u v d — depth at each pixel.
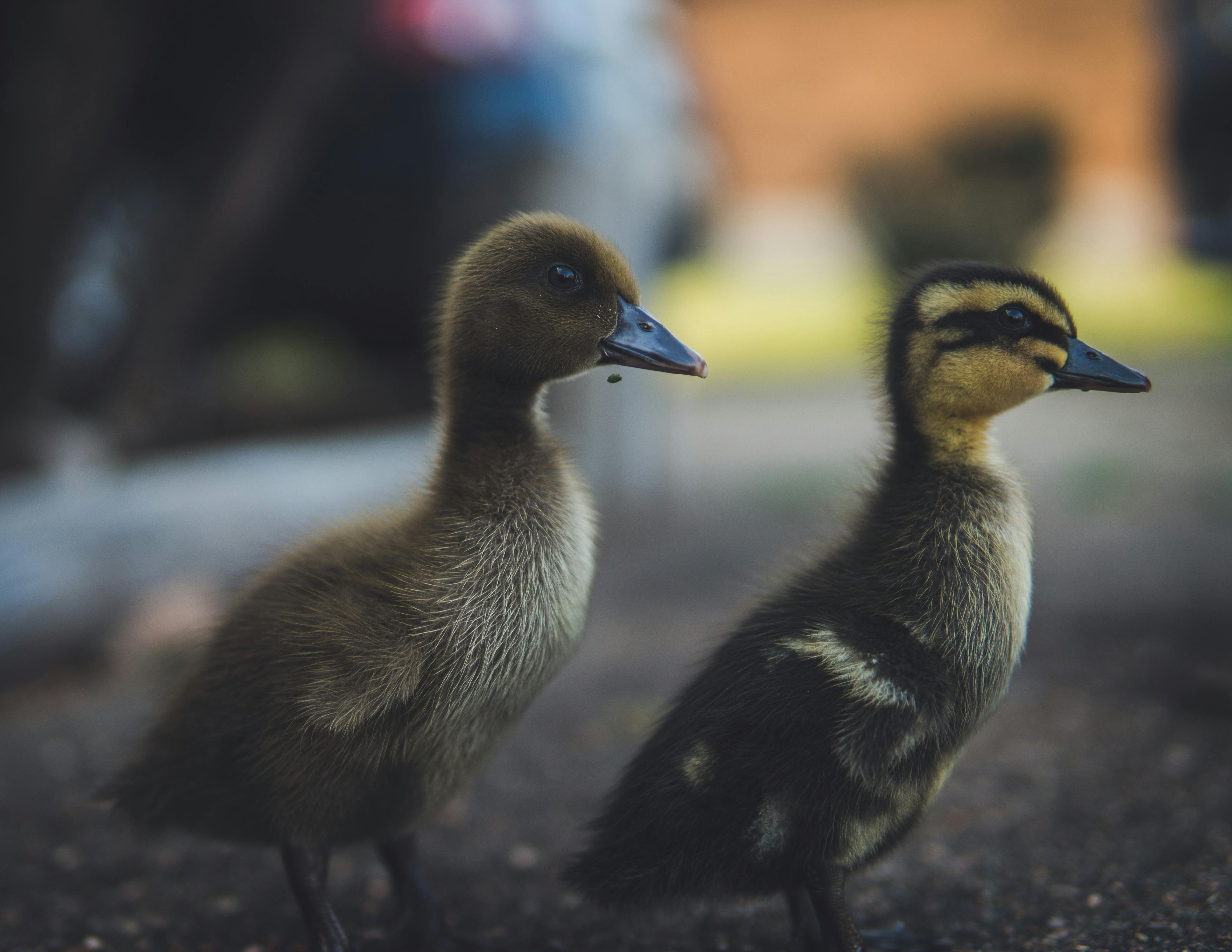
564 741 0.93
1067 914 0.76
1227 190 3.35
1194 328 2.69
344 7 1.26
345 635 0.73
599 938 0.78
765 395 2.50
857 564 0.76
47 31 1.08
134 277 1.62
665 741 0.74
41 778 0.91
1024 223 3.44
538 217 0.77
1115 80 4.41
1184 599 1.05
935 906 0.78
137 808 0.76
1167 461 1.66
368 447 1.31
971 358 0.76
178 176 1.59
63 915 0.80
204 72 1.45
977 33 4.60
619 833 0.74
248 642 0.74
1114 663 0.96
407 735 0.74
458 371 0.77
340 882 0.82
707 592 1.21
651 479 1.55
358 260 1.85
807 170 4.88
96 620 1.02
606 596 1.24
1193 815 0.82
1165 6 3.57
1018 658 0.74
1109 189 4.42
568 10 1.39
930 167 3.53
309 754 0.73
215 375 1.84
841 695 0.73
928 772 0.73
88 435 1.21
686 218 1.61
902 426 0.77
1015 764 0.87
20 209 1.12
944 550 0.74
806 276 4.15
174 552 1.07
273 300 1.97
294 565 0.76
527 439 0.77
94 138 1.14
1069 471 1.66
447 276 0.78
